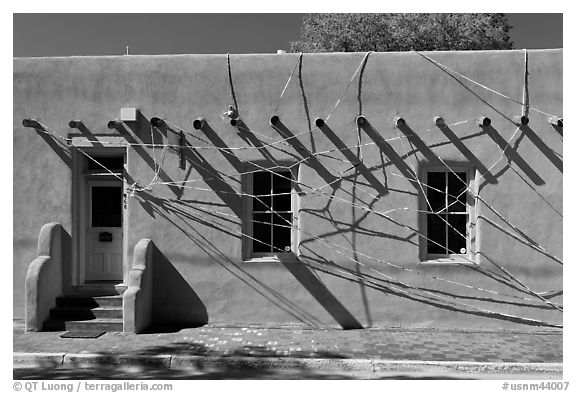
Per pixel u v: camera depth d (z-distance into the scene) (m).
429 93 10.05
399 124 9.98
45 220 10.40
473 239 10.09
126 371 8.12
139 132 10.34
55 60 10.40
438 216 10.18
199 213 10.26
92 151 10.57
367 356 8.36
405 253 10.01
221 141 10.26
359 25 18.52
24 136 10.43
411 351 8.62
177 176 10.30
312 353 8.51
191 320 10.20
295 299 10.11
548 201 9.91
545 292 9.89
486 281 9.95
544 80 9.94
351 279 10.07
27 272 10.15
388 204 10.04
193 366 8.23
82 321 9.71
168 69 10.32
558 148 9.91
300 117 10.17
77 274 10.54
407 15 18.31
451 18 18.23
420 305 9.99
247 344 8.95
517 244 9.95
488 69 9.99
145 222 10.32
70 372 8.08
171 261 10.27
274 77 10.23
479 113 9.99
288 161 10.16
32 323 9.62
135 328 9.51
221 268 10.21
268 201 10.34
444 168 10.12
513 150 9.96
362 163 10.08
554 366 7.96
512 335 9.59
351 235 10.08
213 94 10.27
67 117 10.39
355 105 10.11
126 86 10.36
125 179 10.43
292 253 10.28
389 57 10.09
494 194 9.98
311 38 19.44
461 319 9.94
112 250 10.73
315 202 10.12
